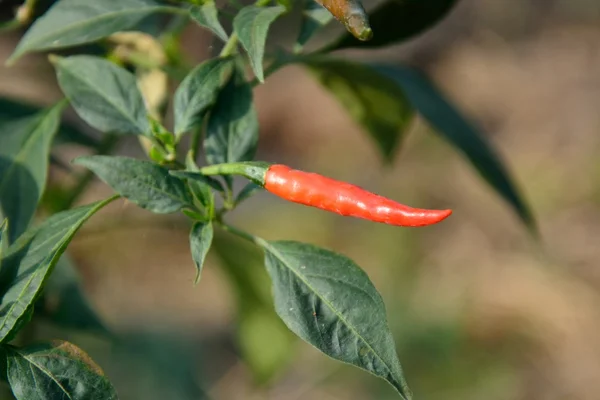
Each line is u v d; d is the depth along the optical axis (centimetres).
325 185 176
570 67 1031
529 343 727
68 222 180
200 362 679
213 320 746
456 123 329
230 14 205
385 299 747
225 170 184
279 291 182
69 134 291
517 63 1052
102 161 184
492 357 709
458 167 888
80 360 171
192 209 191
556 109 972
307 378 689
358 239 827
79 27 210
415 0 245
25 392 167
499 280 775
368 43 252
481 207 853
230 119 203
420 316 725
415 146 913
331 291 179
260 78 172
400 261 793
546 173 884
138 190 186
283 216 850
